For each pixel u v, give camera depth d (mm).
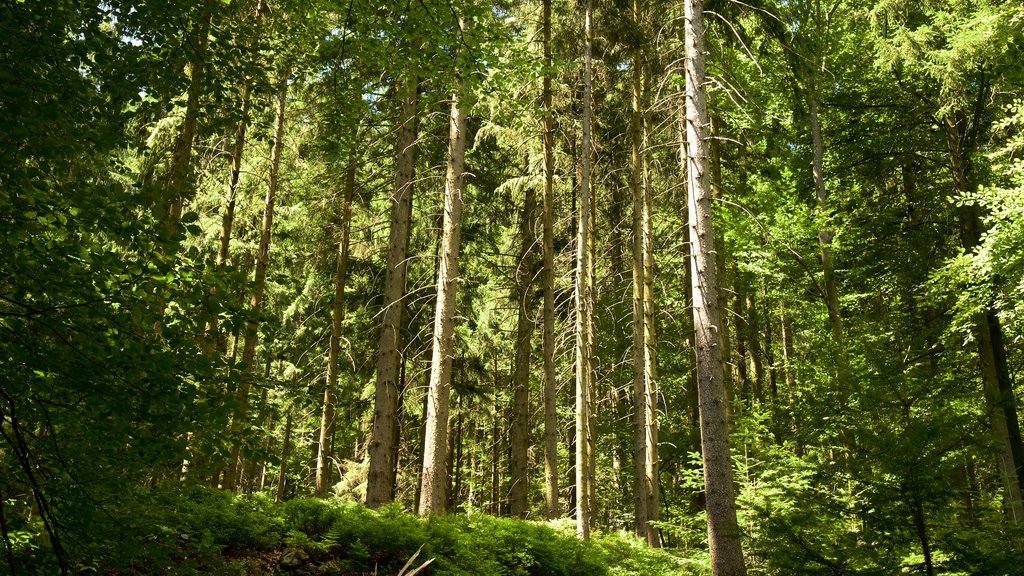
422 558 8906
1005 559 5559
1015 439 11945
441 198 17016
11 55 3951
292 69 8375
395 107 14023
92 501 4086
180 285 3939
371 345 17594
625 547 13672
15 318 3625
